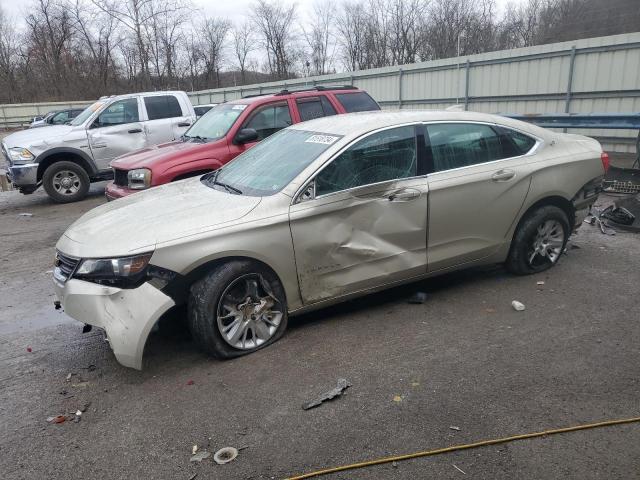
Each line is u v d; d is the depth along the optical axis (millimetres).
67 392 3588
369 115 4695
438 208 4434
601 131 12438
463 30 34688
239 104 7965
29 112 41719
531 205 4949
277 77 50969
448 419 3059
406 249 4387
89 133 10680
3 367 3990
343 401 3281
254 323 3928
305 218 3947
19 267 6609
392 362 3713
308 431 3018
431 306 4629
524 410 3107
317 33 46750
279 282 3979
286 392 3410
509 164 4793
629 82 11758
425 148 4457
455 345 3914
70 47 45688
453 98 15961
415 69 16984
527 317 4320
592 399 3188
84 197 11289
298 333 4215
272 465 2768
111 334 3477
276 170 4316
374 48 40906
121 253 3512
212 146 7336
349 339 4078
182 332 4371
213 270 3729
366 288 4320
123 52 41969
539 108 13711
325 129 4578
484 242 4781
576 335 3980
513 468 2668
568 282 5020
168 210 4020
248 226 3766
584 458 2717
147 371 3791
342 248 4113
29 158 10414
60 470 2824
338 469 2707
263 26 50594
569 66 12750
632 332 3984
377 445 2871
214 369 3752
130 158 7645
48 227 8852
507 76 14234
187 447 2947
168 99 11367
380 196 4199
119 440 3041
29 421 3277
